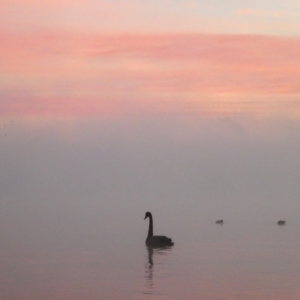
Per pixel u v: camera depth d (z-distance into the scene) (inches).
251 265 2085.4
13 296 1598.2
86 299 1549.0
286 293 1611.7
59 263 2161.7
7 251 2536.9
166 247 2650.1
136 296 1576.0
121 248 2625.5
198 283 1747.0
